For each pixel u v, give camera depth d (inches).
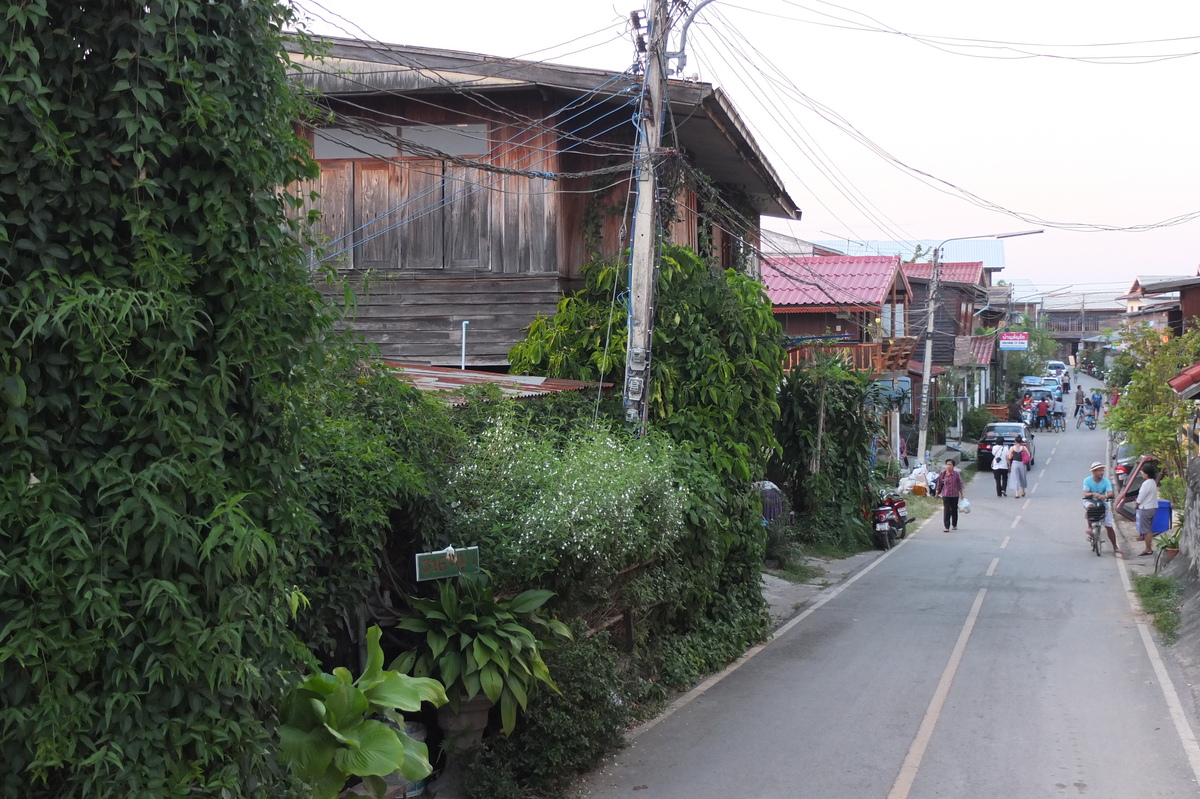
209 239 167.0
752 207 891.4
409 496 293.1
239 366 172.6
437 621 295.3
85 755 151.9
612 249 583.8
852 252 2306.8
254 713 177.6
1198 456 742.5
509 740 300.2
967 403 2091.5
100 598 149.9
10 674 146.9
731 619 503.5
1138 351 913.5
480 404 372.8
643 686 392.8
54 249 151.0
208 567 161.0
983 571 760.3
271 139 179.5
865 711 386.0
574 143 582.9
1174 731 355.3
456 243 578.6
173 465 157.6
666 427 497.4
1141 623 557.9
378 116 577.6
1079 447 1984.5
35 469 148.7
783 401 904.9
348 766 207.8
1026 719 372.2
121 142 157.6
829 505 911.7
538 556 319.0
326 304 199.9
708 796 293.7
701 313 511.2
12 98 143.6
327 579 265.9
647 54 475.8
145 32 157.6
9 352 145.6
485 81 552.7
